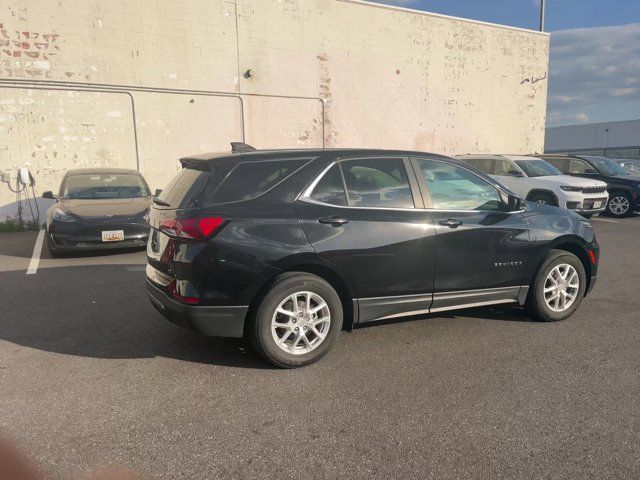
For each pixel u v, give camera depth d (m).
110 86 12.52
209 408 3.41
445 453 2.90
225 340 4.66
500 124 19.58
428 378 3.88
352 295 4.23
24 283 6.69
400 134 17.14
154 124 13.14
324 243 4.03
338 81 15.66
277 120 14.82
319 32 15.13
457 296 4.67
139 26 12.67
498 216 4.81
